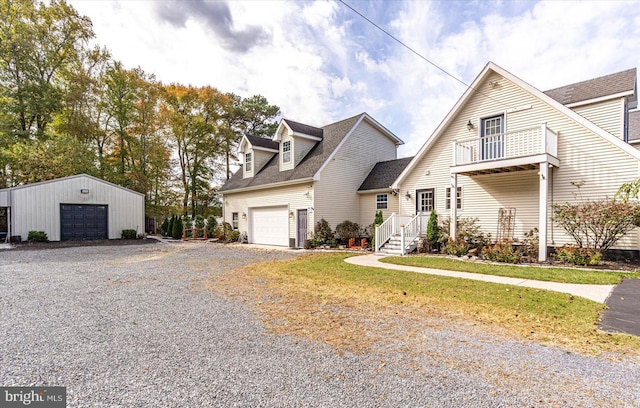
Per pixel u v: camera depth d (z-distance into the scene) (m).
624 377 2.91
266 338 3.90
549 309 4.89
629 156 8.88
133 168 24.95
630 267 8.23
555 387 2.75
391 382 2.83
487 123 11.85
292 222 16.09
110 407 2.45
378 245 13.23
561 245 9.96
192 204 28.92
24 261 10.73
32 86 20.44
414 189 13.83
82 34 22.67
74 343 3.75
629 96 10.30
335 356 3.38
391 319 4.61
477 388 2.73
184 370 3.07
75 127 22.56
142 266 9.74
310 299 5.76
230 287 6.77
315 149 17.28
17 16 20.45
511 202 11.14
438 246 12.37
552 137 9.88
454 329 4.19
